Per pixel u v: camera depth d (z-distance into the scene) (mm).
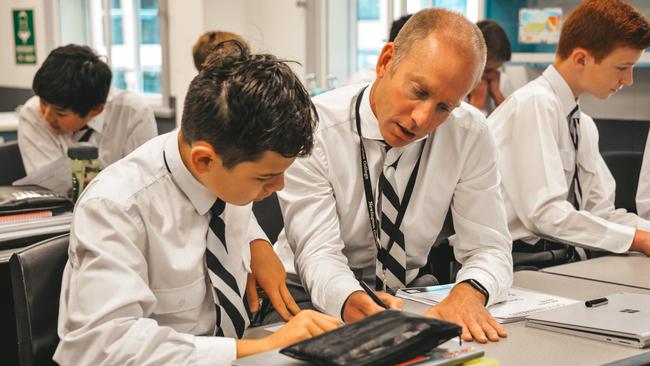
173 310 1378
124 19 6641
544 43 3836
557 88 2350
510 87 4094
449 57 1472
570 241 2234
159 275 1354
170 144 1374
